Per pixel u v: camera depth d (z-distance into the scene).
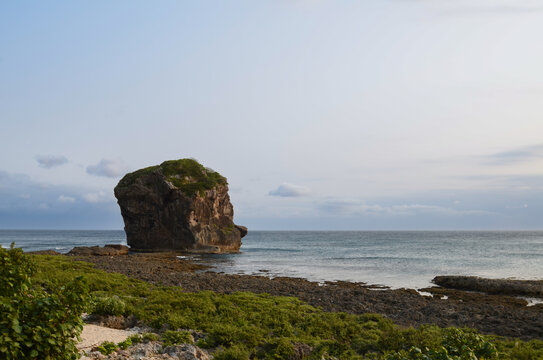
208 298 22.75
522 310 28.52
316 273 54.00
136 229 102.06
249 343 14.84
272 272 55.12
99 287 24.02
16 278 10.26
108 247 82.81
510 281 41.25
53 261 36.75
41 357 8.55
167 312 18.30
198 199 96.75
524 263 66.69
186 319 17.50
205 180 103.44
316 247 122.06
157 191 99.88
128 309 18.05
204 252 95.88
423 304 28.94
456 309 27.44
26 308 9.05
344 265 64.44
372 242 160.38
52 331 8.82
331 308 25.36
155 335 14.93
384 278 48.88
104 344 13.00
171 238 98.25
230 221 106.69
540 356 14.34
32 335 8.53
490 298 35.16
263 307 21.86
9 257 10.55
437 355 10.73
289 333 16.83
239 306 21.94
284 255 88.56
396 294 33.25
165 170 102.00
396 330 16.44
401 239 199.88
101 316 17.02
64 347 8.99
